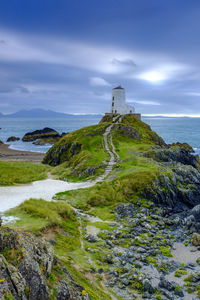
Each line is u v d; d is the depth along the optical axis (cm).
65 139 8200
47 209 2686
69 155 7362
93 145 7250
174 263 2181
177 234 2902
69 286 1198
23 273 965
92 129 8681
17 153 11119
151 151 6338
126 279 1800
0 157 9869
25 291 912
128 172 4494
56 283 1140
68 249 2017
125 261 2092
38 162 8738
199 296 1702
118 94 12756
